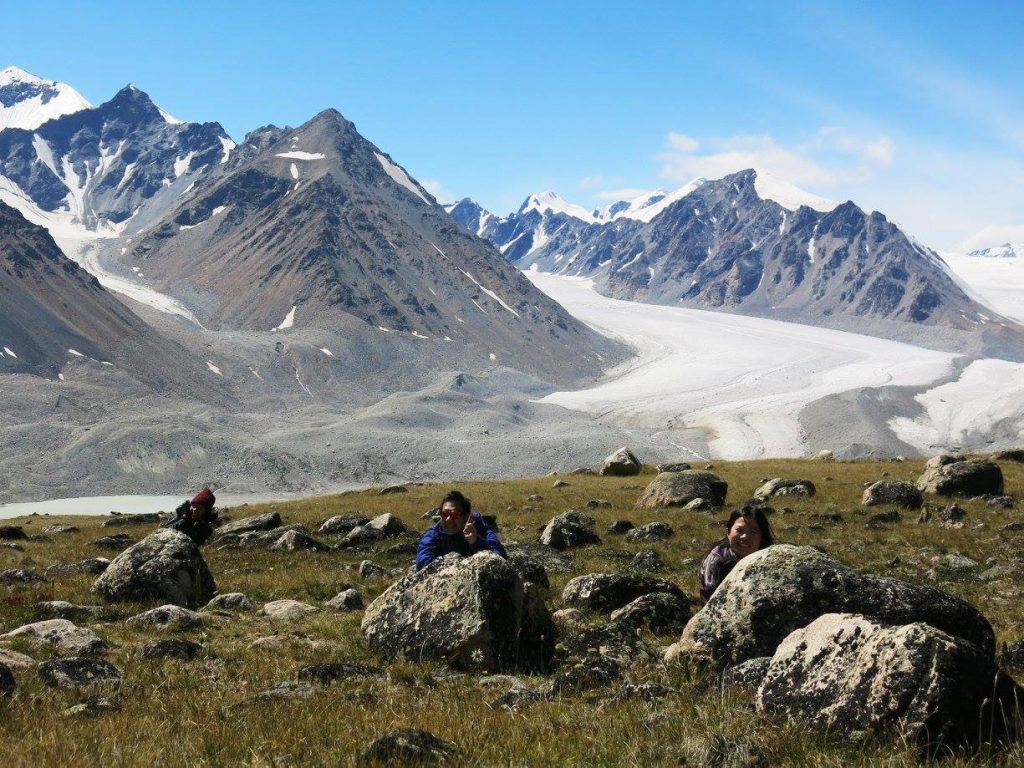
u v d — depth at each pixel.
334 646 13.66
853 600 10.27
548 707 9.04
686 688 9.59
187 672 11.74
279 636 14.51
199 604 19.00
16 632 14.10
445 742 7.14
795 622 10.34
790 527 31.73
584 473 67.56
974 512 34.19
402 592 12.92
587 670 10.95
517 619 12.14
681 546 28.16
